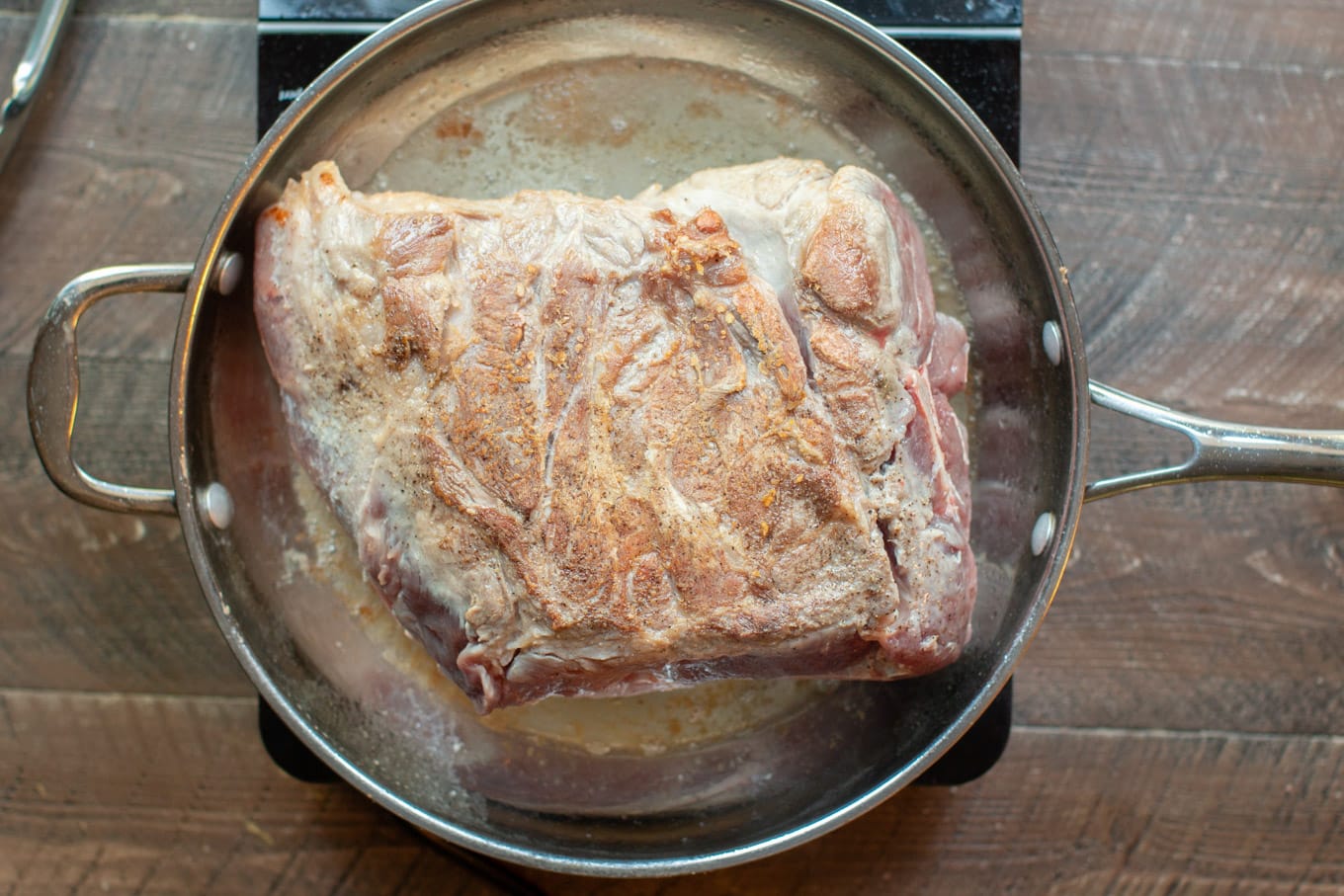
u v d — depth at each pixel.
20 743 0.62
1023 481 0.59
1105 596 0.63
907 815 0.63
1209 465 0.55
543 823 0.59
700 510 0.53
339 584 0.60
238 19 0.62
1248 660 0.63
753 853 0.54
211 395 0.57
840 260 0.54
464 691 0.55
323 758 0.55
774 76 0.60
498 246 0.54
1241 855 0.63
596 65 0.60
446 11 0.55
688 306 0.54
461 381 0.53
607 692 0.55
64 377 0.54
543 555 0.53
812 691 0.61
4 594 0.62
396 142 0.60
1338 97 0.63
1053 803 0.63
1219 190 0.63
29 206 0.62
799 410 0.53
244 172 0.54
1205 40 0.63
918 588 0.54
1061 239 0.63
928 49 0.60
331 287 0.54
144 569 0.62
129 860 0.62
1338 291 0.63
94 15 0.62
